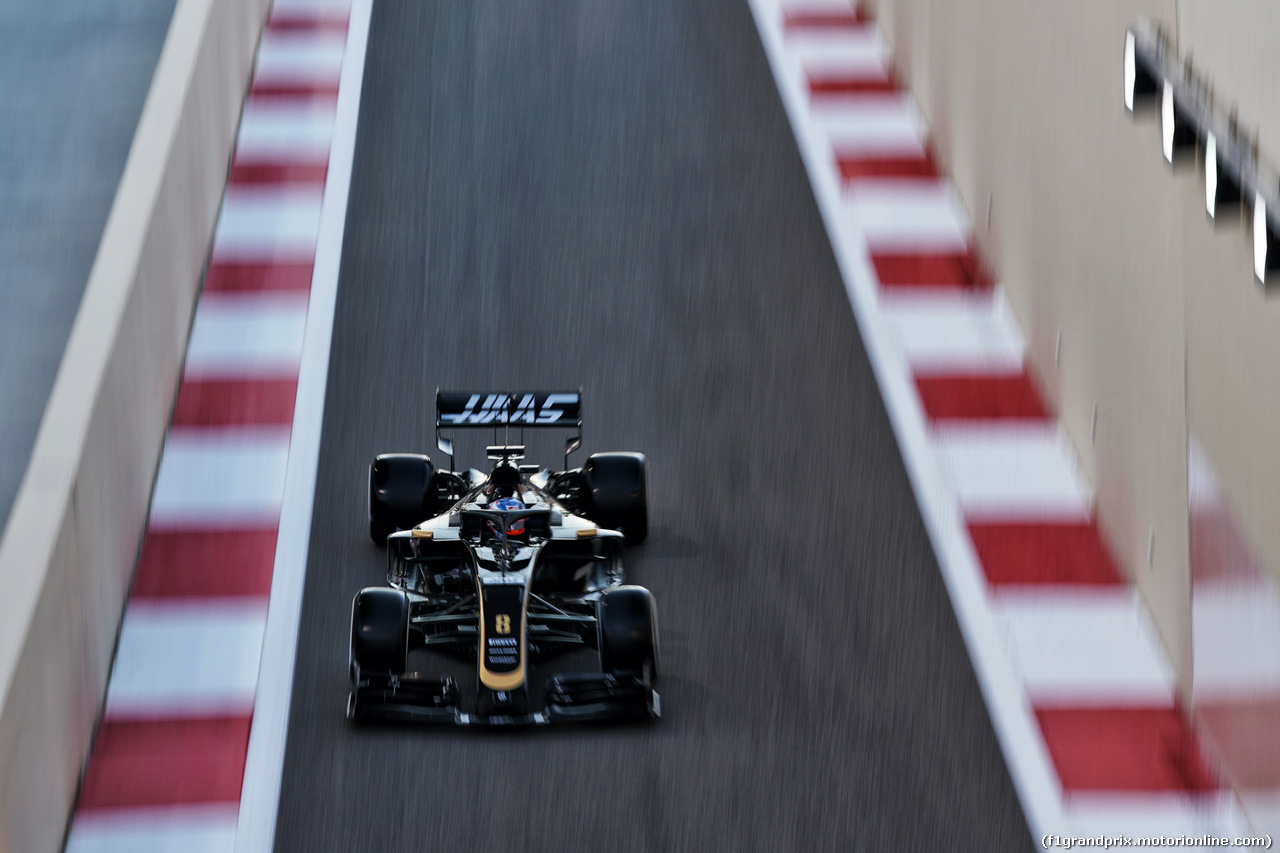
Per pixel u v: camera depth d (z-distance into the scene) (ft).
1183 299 104.99
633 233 184.34
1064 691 110.73
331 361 157.99
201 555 127.24
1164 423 111.45
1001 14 160.86
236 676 112.16
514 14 246.68
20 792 86.38
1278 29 79.15
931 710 108.47
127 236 135.74
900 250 177.47
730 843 94.27
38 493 100.07
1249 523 91.76
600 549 120.98
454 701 104.58
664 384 154.40
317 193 192.03
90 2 237.45
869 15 241.14
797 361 157.79
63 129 199.72
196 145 171.22
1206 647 102.58
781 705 108.78
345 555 127.95
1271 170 79.25
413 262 177.68
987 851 94.27
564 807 97.40
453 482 128.77
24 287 164.55
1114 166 121.19
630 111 214.90
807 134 206.18
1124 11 115.75
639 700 104.83
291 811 97.50
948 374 153.99
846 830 95.76
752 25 241.14
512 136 207.92
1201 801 98.99
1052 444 142.10
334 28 239.09
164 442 142.72
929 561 126.72
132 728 106.42
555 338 162.81
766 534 131.03
